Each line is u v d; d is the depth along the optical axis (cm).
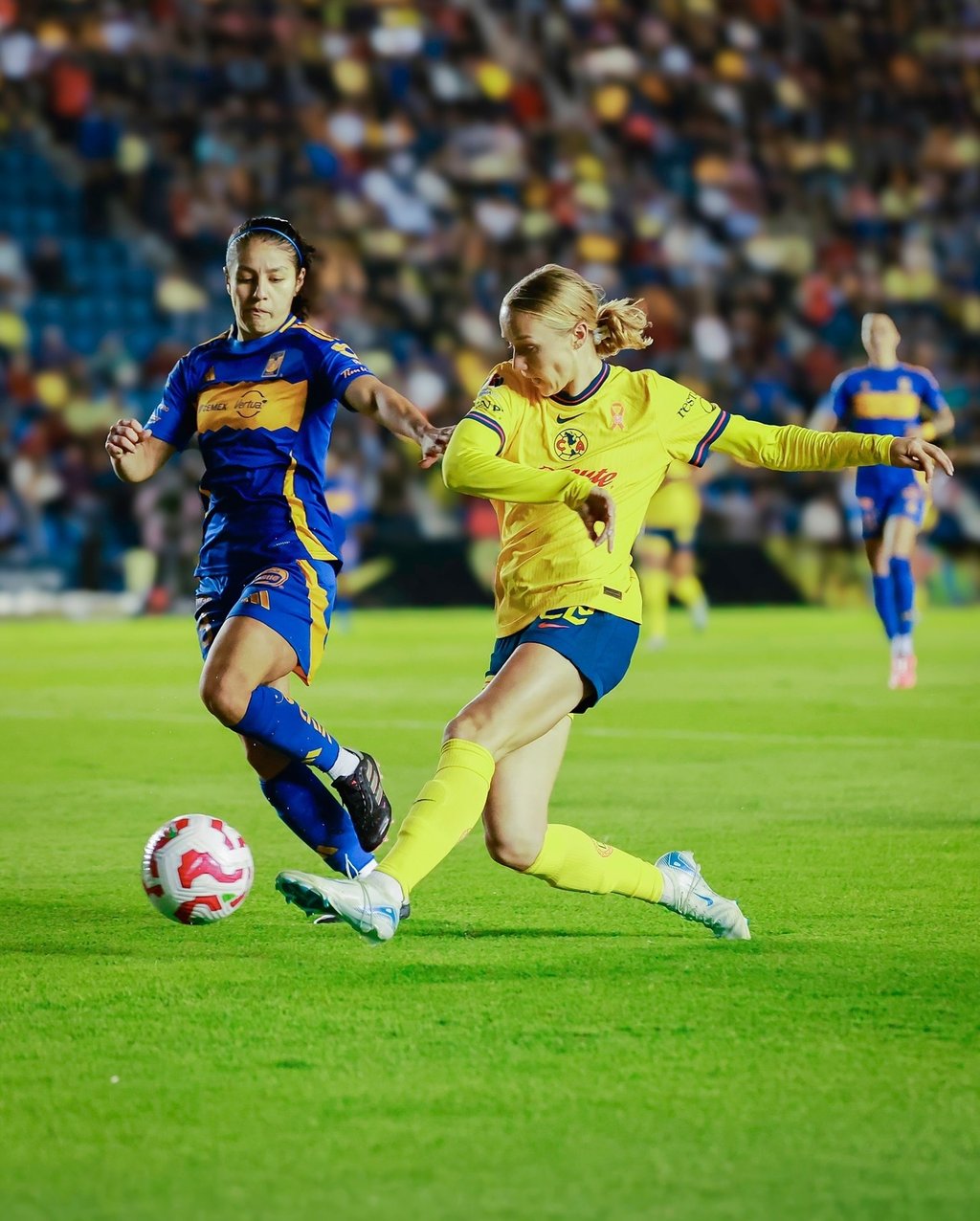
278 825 2217
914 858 1928
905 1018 1241
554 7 10206
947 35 10938
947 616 7212
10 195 8669
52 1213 869
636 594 1456
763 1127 998
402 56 9775
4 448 7625
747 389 9106
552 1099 1054
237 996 1317
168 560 7450
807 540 8100
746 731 3238
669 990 1327
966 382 9544
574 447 1432
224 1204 880
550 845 1427
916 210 10406
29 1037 1204
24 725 3403
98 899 1727
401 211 9350
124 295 8600
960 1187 899
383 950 1479
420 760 2881
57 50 8969
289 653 1550
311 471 1616
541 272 1411
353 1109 1038
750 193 10175
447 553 7825
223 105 9306
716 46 10556
